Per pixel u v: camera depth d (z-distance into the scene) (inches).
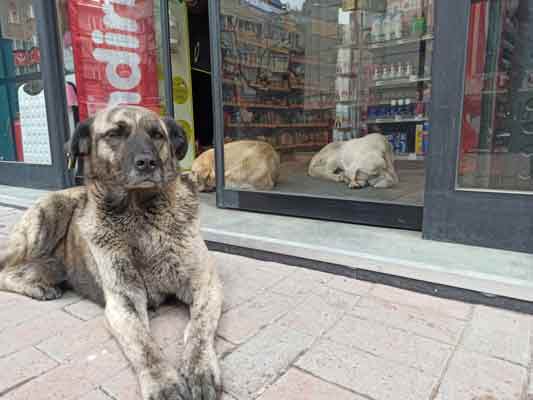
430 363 59.5
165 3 166.7
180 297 80.6
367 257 92.2
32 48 192.5
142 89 191.2
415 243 101.4
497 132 93.3
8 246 94.7
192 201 82.7
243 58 160.6
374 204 118.3
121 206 73.5
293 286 90.6
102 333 71.7
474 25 88.6
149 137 73.9
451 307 78.7
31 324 75.4
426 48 169.0
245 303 81.7
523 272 80.2
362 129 191.9
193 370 54.9
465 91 92.0
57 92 187.8
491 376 56.1
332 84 191.6
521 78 90.1
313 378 56.3
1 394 53.7
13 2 192.4
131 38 183.5
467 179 97.0
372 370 58.0
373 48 186.9
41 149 204.5
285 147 184.5
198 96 249.0
